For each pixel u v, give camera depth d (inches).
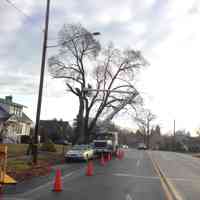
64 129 3085.6
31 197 446.3
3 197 437.7
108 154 1337.4
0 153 483.8
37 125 879.1
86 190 519.2
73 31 1838.1
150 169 923.4
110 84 1987.0
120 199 451.8
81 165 1002.1
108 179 665.0
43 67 889.5
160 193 513.7
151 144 4702.3
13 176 642.8
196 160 1581.0
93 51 1886.1
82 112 1792.6
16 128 2110.0
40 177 666.2
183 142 3951.8
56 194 475.2
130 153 1951.3
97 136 1659.7
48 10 906.7
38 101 883.4
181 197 485.7
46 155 1241.4
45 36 896.9
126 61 2012.8
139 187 568.7
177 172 879.7
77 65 1876.2
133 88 1968.5
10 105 2096.5
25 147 1486.2
